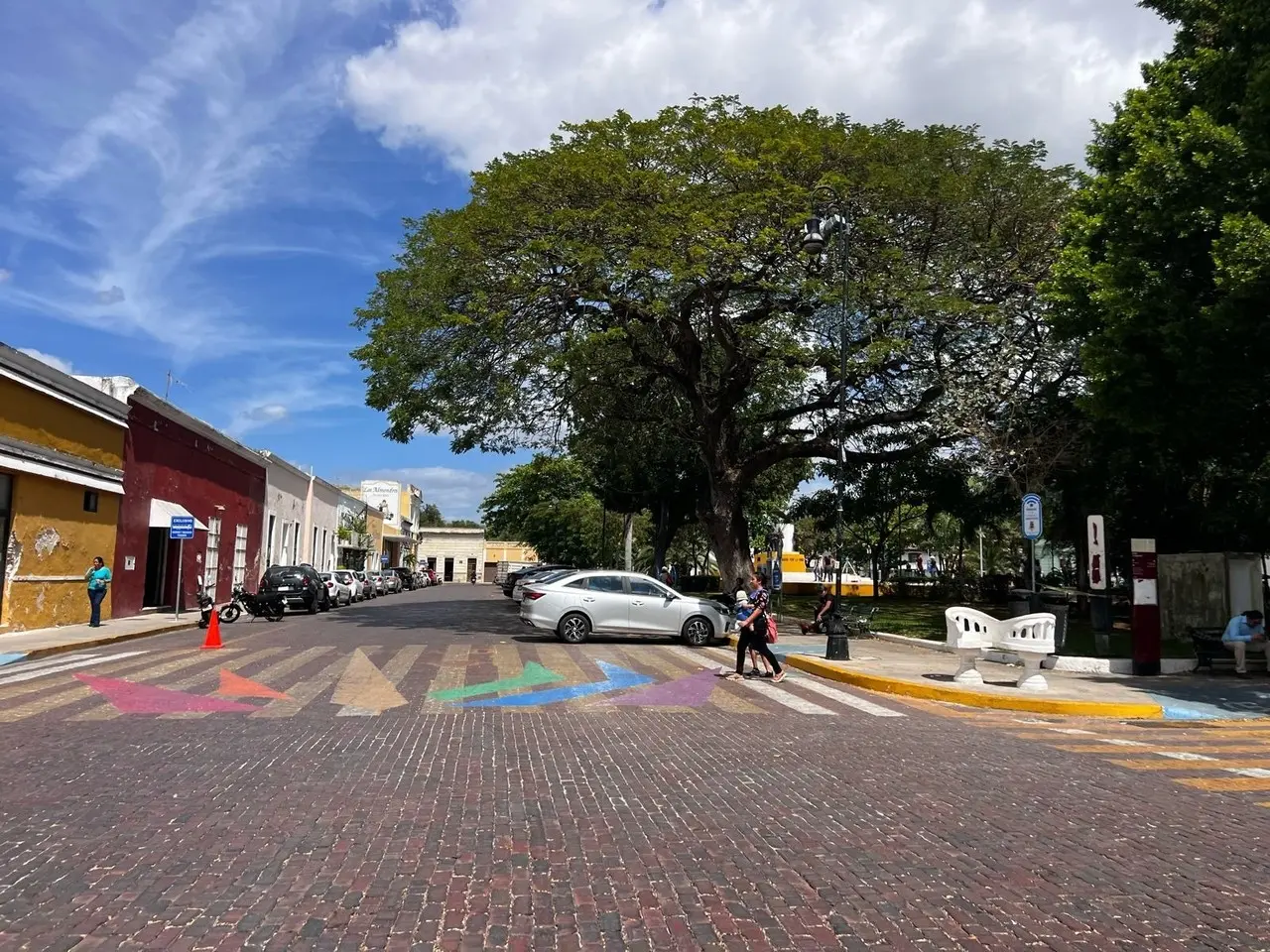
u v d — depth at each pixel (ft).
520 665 50.78
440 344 73.82
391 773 24.98
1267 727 36.50
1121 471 73.61
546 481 218.18
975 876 17.26
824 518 127.13
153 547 99.45
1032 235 72.90
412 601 144.66
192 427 104.12
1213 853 18.80
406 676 45.70
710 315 75.66
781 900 15.92
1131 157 57.21
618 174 67.72
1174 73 56.85
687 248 66.33
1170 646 63.62
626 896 16.02
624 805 22.02
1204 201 49.93
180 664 50.52
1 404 65.98
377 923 14.73
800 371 76.69
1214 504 75.36
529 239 71.10
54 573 74.64
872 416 84.07
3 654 54.44
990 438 73.15
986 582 135.74
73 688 41.01
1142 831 20.34
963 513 109.91
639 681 45.24
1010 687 44.16
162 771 24.90
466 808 21.49
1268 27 49.47
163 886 16.22
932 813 21.65
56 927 14.38
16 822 19.94
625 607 65.62
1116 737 33.40
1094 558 55.16
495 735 30.86
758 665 53.47
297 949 13.76
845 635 54.54
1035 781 25.20
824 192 68.23
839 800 22.77
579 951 13.80
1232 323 47.70
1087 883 16.94
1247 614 51.55
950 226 73.20
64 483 75.61
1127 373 53.62
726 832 19.92
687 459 123.03
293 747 28.27
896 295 67.62
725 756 28.07
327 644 63.62
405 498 307.17
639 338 80.28
